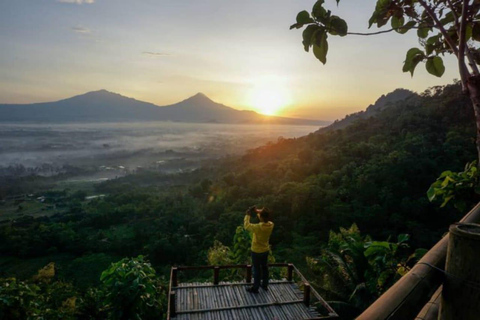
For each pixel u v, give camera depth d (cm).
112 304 440
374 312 77
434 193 251
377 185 3055
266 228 423
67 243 4209
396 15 170
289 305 409
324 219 2923
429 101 5772
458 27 149
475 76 128
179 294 428
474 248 81
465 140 3603
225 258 898
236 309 396
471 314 82
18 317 488
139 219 5256
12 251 4016
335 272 771
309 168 4581
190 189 6384
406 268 555
